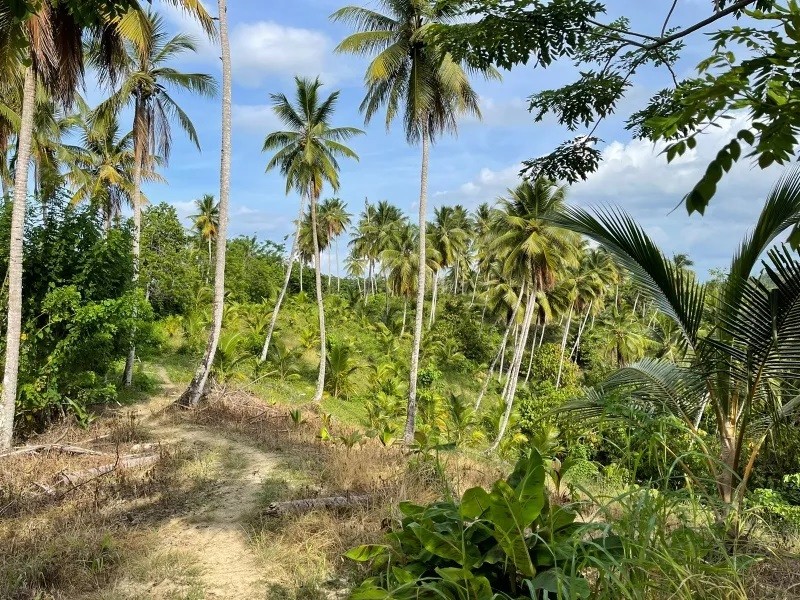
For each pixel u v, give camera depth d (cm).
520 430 2512
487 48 335
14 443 946
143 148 1769
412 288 4691
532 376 4172
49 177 1193
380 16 1703
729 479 442
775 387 452
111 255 1140
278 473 786
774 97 137
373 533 498
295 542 523
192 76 1786
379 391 2525
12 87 1066
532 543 295
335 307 4538
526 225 2431
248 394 1537
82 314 1013
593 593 262
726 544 322
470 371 4050
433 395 2672
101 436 1009
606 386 522
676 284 468
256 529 567
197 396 1382
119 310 1070
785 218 421
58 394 1036
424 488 634
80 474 755
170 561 490
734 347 451
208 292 3616
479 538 311
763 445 473
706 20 217
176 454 880
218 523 596
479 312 5238
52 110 1783
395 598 277
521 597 270
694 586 243
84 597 431
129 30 1045
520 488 279
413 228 4900
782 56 139
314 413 1719
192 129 1925
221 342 2033
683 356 501
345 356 2464
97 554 504
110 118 1814
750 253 436
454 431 2167
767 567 321
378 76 1670
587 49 337
